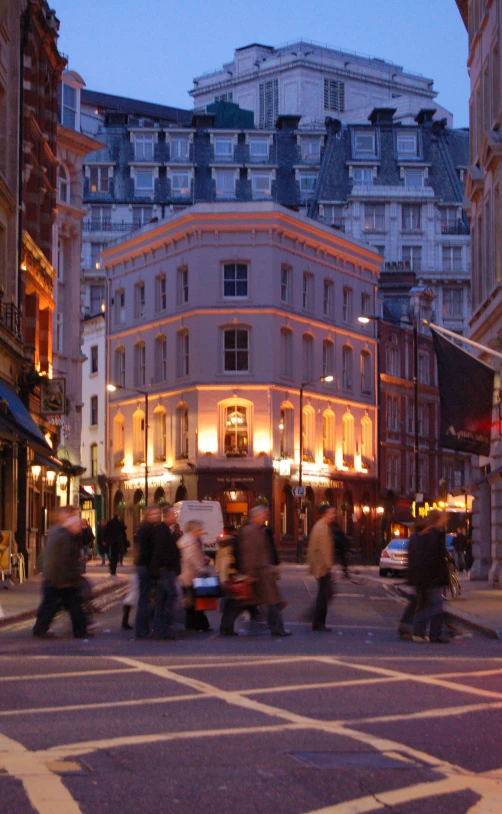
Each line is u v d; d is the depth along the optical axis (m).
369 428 75.94
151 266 71.19
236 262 66.44
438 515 18.20
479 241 36.94
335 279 72.62
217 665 13.45
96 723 9.21
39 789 6.86
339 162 103.75
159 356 70.31
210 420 65.50
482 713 9.97
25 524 37.44
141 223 100.75
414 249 102.50
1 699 10.55
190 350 66.94
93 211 100.69
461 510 66.94
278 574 18.75
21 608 23.28
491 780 7.38
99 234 99.75
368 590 35.03
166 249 69.75
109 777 7.24
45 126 43.44
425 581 17.94
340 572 49.78
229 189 102.81
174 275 68.75
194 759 7.82
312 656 14.73
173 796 6.80
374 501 75.69
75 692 11.02
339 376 72.38
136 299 72.75
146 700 10.49
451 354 29.45
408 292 86.69
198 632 19.27
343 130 105.44
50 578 17.88
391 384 80.38
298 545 63.16
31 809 6.41
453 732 9.04
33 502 39.84
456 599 27.78
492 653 16.11
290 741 8.50
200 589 19.23
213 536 47.03
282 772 7.46
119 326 74.44
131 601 19.67
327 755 8.02
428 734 8.94
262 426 65.31
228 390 65.44
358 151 104.38
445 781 7.30
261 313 65.88
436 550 17.95
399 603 28.98
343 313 73.75
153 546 18.02
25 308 40.34
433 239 102.56
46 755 7.84
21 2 37.22
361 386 75.19
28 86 40.81
